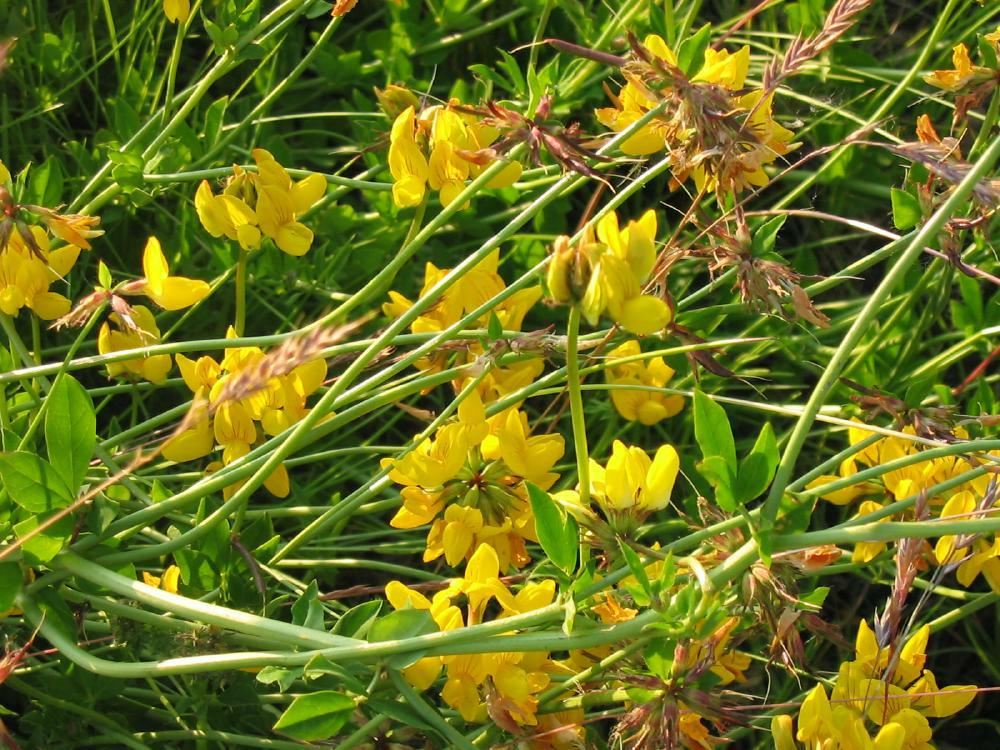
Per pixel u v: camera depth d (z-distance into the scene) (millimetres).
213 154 524
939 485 425
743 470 413
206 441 447
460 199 444
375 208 559
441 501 446
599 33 575
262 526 467
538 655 430
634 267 399
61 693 461
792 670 417
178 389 547
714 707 412
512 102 521
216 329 550
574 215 598
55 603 437
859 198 602
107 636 466
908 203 490
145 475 500
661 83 417
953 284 562
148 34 578
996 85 477
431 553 450
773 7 615
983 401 503
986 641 548
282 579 467
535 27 605
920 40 623
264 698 460
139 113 555
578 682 428
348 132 600
